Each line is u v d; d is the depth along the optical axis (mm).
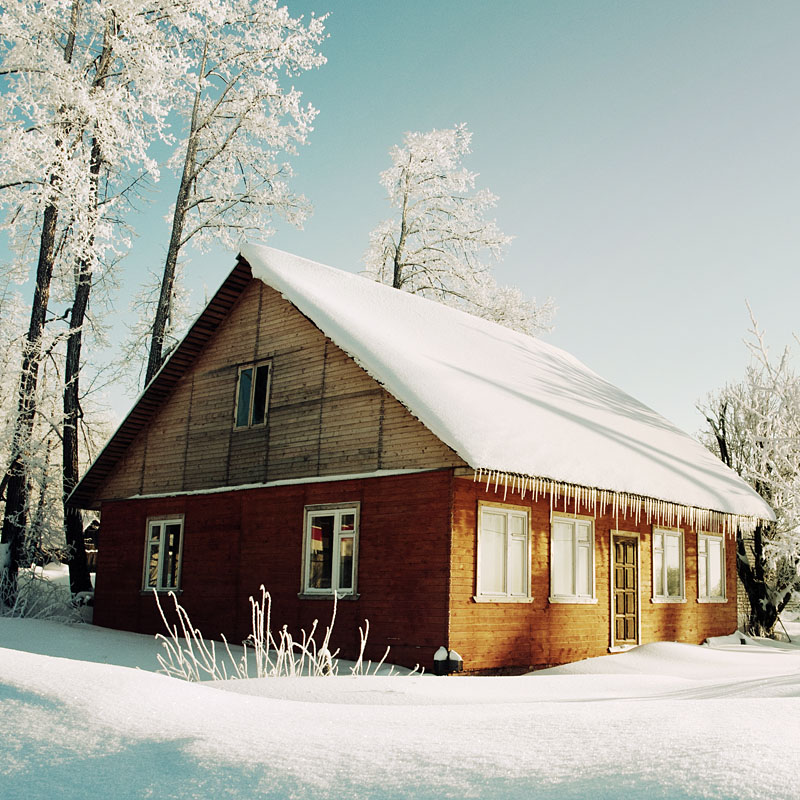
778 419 21594
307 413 15508
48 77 18641
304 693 7055
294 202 24750
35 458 20656
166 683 4238
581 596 15305
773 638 22516
